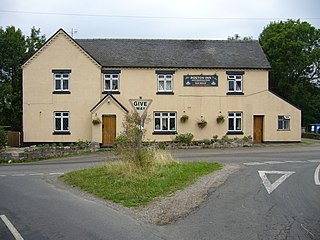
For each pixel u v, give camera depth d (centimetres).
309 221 816
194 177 1409
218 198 1059
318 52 5334
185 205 988
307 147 3173
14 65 4825
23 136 3362
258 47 3788
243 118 3556
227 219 842
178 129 3500
